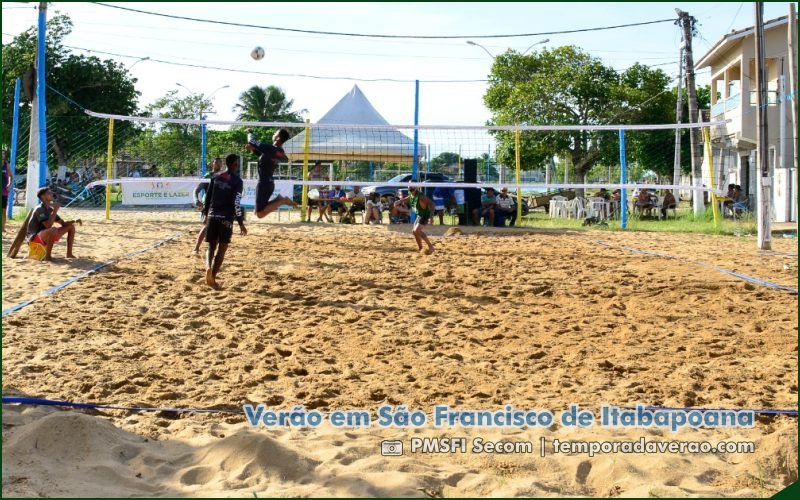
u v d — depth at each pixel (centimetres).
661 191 3212
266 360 620
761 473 413
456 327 763
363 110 2452
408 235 1647
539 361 639
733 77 3108
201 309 800
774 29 2553
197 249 1205
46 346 633
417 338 712
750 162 2758
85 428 427
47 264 1050
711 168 1964
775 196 2317
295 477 394
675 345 693
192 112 4262
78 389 530
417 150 2000
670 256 1323
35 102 1842
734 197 2353
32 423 435
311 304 858
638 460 424
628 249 1432
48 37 3306
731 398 542
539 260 1247
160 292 885
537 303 891
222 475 395
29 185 1811
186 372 582
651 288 976
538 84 3061
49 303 792
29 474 381
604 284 1010
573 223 2181
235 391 541
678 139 2855
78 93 3372
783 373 601
